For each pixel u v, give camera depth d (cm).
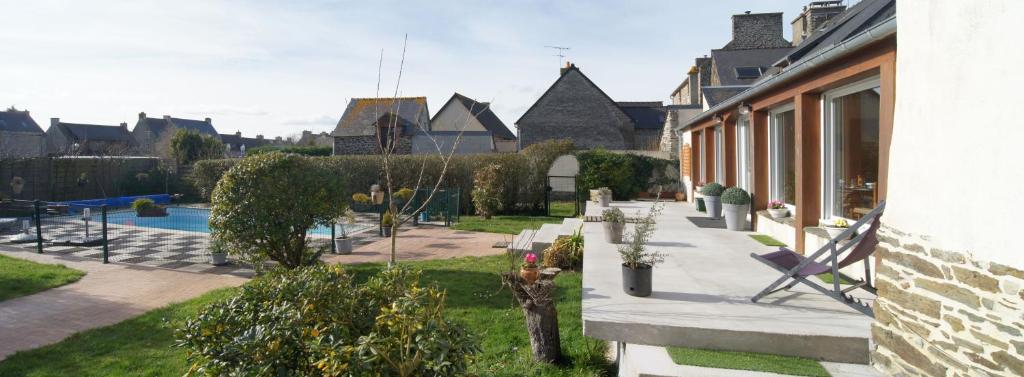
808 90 696
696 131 1533
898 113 379
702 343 402
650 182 2014
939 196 330
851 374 360
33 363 503
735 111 1069
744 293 504
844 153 681
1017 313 275
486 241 1260
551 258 884
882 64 517
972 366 302
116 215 1833
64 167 2206
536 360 478
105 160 2398
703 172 1426
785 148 882
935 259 331
